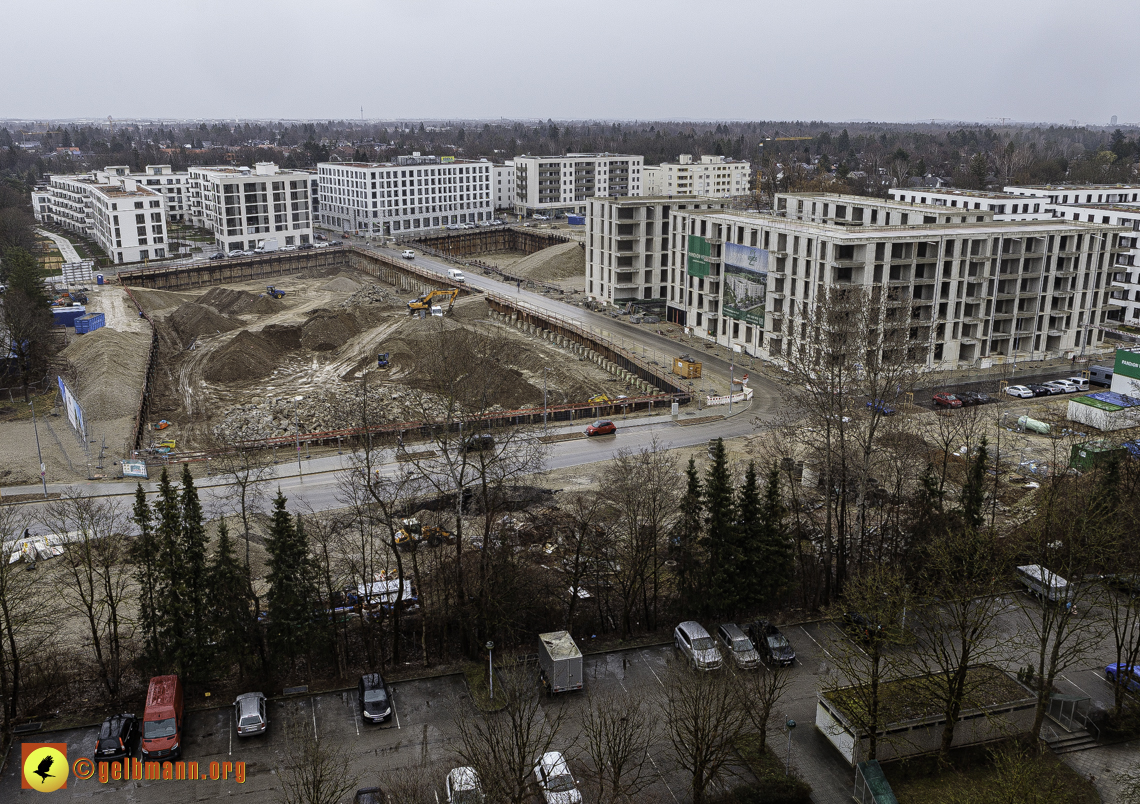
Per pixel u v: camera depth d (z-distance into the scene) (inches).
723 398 4532.5
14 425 4301.2
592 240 7081.7
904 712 1909.4
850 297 3754.9
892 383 2807.6
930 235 4766.2
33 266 5856.3
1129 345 5708.7
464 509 3078.2
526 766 1764.3
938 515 2561.5
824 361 3203.7
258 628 2154.3
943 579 2135.8
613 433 4082.2
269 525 2576.3
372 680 2092.8
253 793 1792.6
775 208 7003.0
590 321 6446.9
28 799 1771.7
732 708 1775.3
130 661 2231.8
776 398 4594.0
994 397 4566.9
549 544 2893.7
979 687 2001.7
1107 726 1957.4
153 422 4500.5
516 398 4690.0
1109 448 3014.3
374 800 1689.2
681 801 1754.4
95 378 4709.6
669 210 6850.4
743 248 5344.5
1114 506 2559.1
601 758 1643.7
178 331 6446.9
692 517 2378.2
